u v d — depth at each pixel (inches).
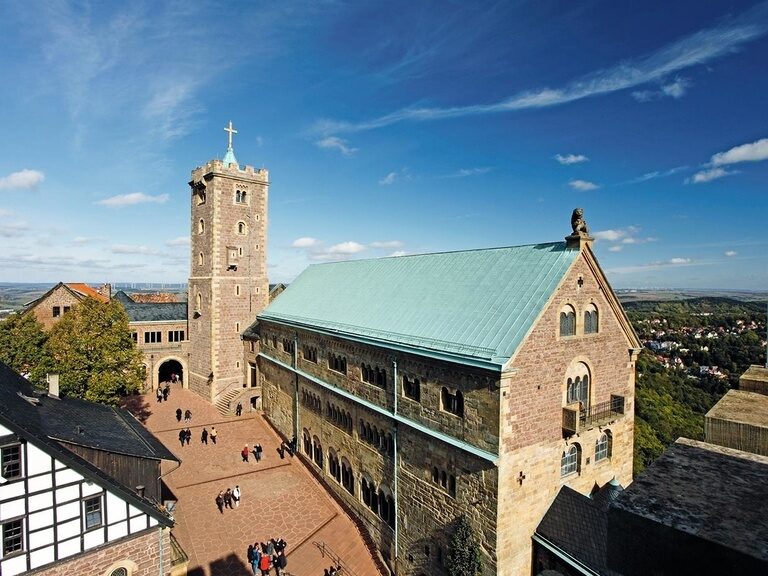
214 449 1988.2
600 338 1194.6
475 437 1032.8
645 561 194.4
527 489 1032.2
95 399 1769.2
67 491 909.8
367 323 1483.8
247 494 1628.9
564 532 1008.9
